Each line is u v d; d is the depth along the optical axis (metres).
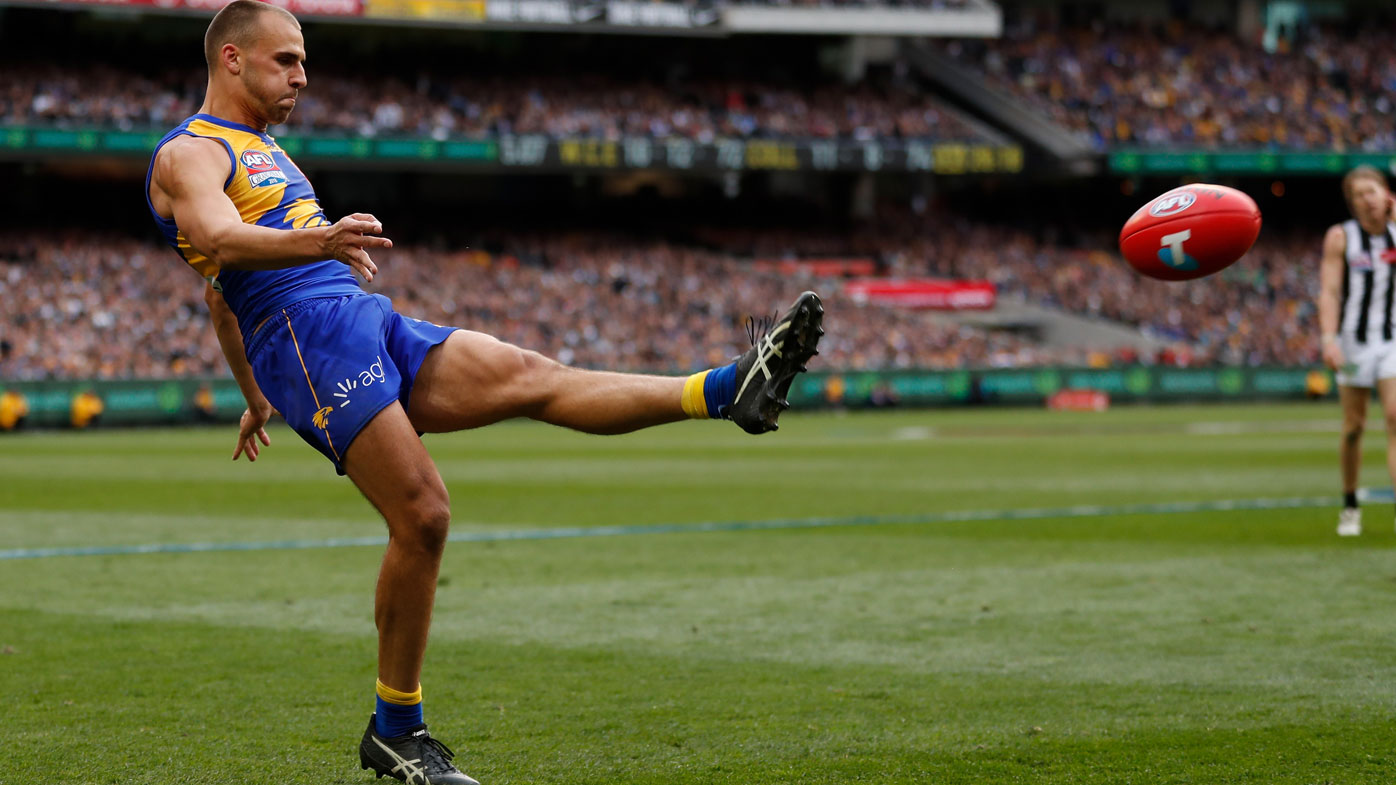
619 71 114.75
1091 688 12.41
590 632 15.55
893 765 9.95
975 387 98.00
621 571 20.58
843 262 114.88
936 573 20.02
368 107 101.44
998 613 16.52
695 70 116.88
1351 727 10.87
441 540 9.36
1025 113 117.38
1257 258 122.56
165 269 94.50
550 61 113.44
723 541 24.31
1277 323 114.19
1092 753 10.20
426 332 9.95
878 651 14.30
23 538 25.44
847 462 46.41
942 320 111.56
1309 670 13.03
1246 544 22.59
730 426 76.38
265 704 12.10
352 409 9.31
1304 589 17.86
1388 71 127.06
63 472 43.25
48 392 74.88
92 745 10.70
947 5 112.06
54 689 12.70
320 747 10.66
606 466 45.31
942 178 126.31
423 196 112.56
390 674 9.45
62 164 101.44
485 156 101.31
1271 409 93.19
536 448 56.72
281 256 8.84
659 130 108.44
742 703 11.98
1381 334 21.05
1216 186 10.82
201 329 88.19
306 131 96.56
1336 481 35.62
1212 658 13.66
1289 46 129.00
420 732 9.55
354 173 110.12
